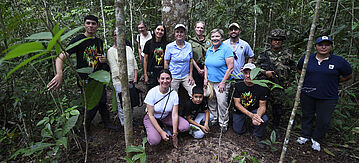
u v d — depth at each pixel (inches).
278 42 113.0
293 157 102.0
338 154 105.2
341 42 144.9
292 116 51.6
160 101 101.5
